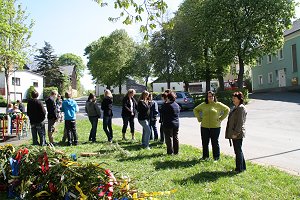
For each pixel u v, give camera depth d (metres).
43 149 5.91
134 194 4.61
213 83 70.44
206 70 41.34
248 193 6.21
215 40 35.53
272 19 33.53
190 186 6.73
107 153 10.09
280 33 34.09
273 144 11.98
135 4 5.80
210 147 11.72
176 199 5.96
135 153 10.25
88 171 4.89
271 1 33.12
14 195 5.92
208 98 9.18
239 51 34.91
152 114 13.06
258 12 33.81
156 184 6.86
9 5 26.81
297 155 9.95
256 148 11.27
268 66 50.00
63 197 4.94
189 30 38.00
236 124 7.75
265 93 44.06
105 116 12.62
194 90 77.38
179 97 30.11
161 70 39.50
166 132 9.95
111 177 4.73
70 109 12.09
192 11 39.41
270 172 7.77
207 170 7.98
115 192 4.58
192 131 16.50
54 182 5.09
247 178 7.24
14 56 27.56
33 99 11.64
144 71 51.72
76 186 4.71
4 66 28.84
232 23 35.06
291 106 26.95
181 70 38.75
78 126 19.14
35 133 11.73
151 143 12.34
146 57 51.12
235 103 7.90
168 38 38.78
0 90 51.69
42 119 11.65
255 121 19.78
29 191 5.51
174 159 9.26
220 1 34.62
